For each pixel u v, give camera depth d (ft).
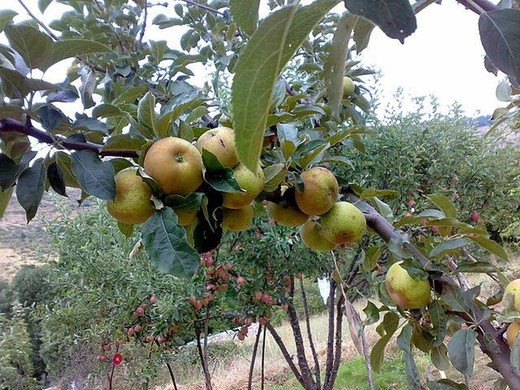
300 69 8.46
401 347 4.22
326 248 5.37
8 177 3.69
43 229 17.29
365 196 5.05
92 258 15.89
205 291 14.98
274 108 5.00
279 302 15.87
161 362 17.52
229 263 14.65
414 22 1.55
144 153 3.98
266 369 27.20
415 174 16.38
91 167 3.66
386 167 15.85
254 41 1.56
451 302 4.03
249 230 14.62
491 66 5.62
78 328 17.11
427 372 4.30
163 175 3.78
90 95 7.22
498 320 3.65
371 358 4.96
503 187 19.04
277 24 1.54
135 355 18.43
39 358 36.04
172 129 4.25
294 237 14.67
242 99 1.62
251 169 1.64
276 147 5.03
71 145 3.80
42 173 3.76
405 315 4.54
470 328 3.81
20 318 31.04
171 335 16.17
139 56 9.64
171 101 4.46
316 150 4.71
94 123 3.93
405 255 4.41
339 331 16.56
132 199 3.81
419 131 17.06
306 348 29.86
